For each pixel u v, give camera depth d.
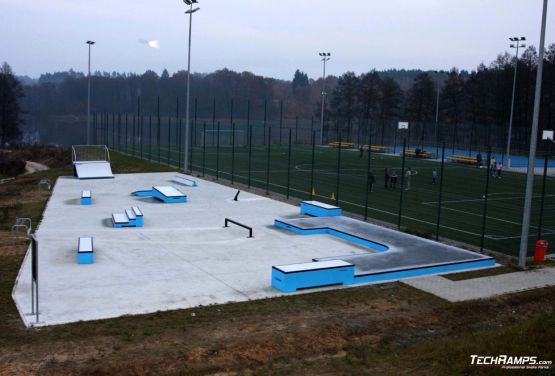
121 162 52.16
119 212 28.55
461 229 26.23
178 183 39.78
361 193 36.59
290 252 21.08
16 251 20.19
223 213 28.77
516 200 35.53
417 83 107.06
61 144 110.56
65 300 15.11
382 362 11.95
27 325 13.21
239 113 148.38
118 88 152.88
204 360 11.65
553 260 20.95
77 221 26.11
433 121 105.12
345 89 121.12
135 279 17.22
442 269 19.02
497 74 93.31
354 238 23.03
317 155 63.94
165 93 146.38
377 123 90.50
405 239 22.73
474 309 15.53
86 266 18.52
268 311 14.66
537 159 69.94
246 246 21.84
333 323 13.94
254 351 12.20
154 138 111.69
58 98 161.12
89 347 12.01
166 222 26.25
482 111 96.50
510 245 23.36
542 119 84.56
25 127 140.62
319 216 27.66
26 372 10.77
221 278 17.58
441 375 11.16
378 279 17.83
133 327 13.23
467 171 52.28
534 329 13.38
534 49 96.75
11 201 31.84
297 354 12.30
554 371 11.04
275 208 30.48
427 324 14.41
